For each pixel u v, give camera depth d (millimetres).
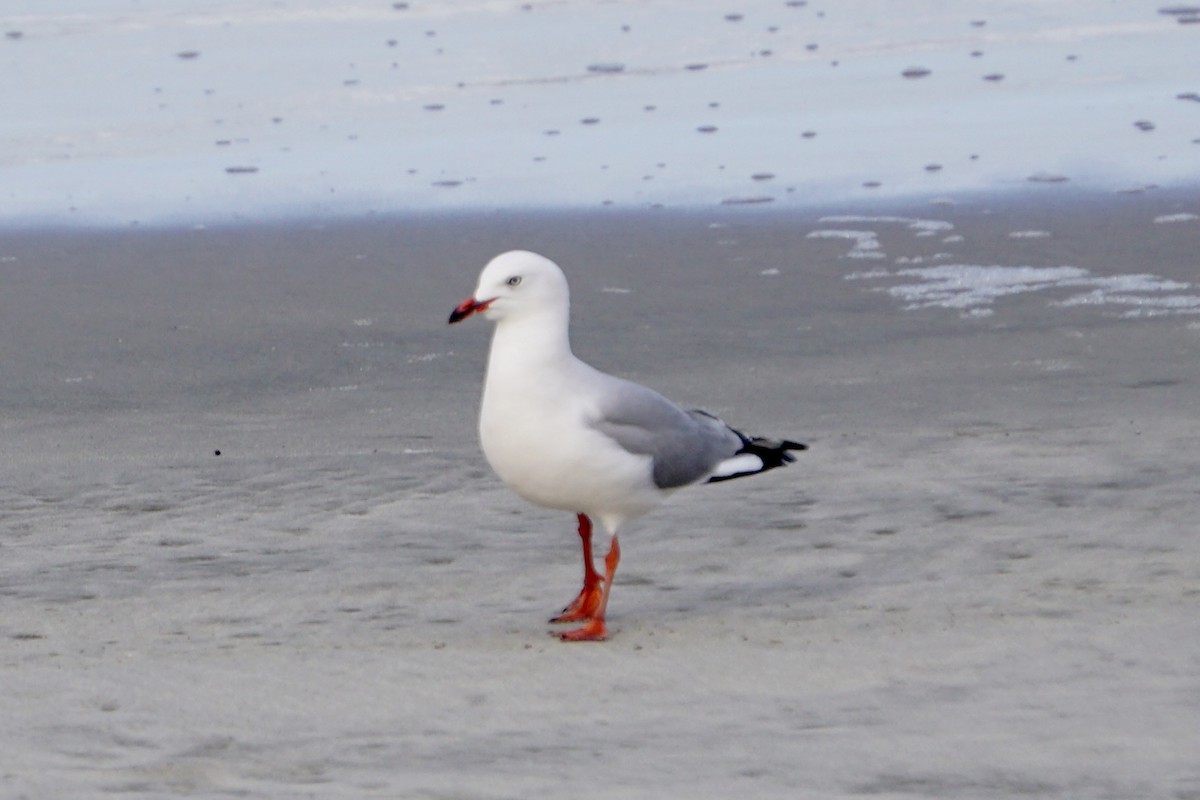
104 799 6121
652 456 8977
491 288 8789
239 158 23594
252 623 8930
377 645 8477
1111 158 22359
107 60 28484
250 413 13680
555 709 7324
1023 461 11727
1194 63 27141
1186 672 7559
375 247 19453
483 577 9805
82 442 12883
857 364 14773
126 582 9672
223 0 32375
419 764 6547
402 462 12195
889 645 8219
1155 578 9266
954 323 15992
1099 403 13289
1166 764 6371
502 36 29875
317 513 11055
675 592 9477
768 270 18094
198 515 11031
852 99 25906
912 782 6238
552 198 21500
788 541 10305
